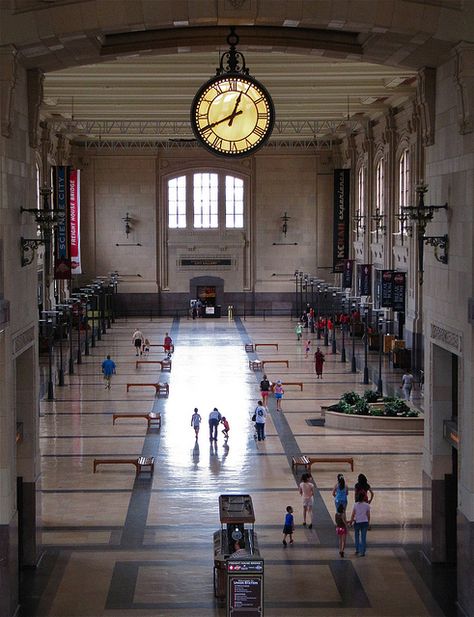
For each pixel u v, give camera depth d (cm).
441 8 1850
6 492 1834
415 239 4884
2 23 1841
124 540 2292
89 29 1838
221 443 3284
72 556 2186
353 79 4400
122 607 1902
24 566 2116
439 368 2155
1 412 1830
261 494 2683
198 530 2366
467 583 1877
